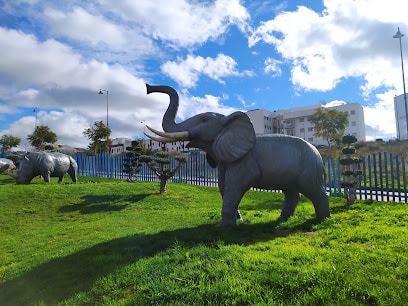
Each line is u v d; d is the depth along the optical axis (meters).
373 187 15.64
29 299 4.42
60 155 18.67
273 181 7.30
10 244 8.05
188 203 13.34
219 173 7.98
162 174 14.90
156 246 5.81
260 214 9.05
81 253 6.01
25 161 17.09
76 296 4.13
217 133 7.50
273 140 7.44
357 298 3.48
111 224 9.37
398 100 63.25
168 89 8.18
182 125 7.73
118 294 4.06
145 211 11.65
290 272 4.06
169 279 4.17
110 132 46.22
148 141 53.53
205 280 4.07
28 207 12.20
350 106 65.81
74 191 14.27
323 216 7.61
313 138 66.62
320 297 3.46
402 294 3.45
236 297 3.61
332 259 4.48
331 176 14.96
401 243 5.14
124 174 25.69
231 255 4.84
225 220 7.20
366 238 5.62
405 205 10.72
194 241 6.01
